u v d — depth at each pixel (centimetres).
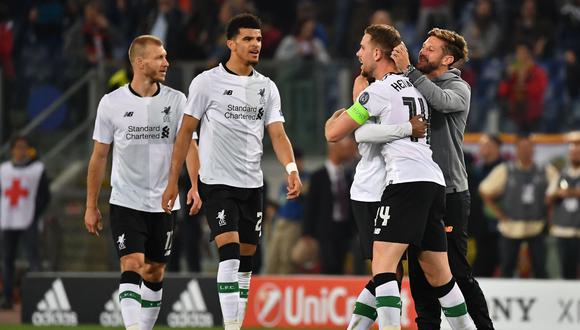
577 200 5616
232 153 3422
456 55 3275
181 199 5494
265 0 7938
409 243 3014
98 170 3428
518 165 5653
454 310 3127
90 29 6731
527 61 6500
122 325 4938
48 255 6338
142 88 3425
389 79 3075
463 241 3297
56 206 6400
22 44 7106
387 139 3031
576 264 5641
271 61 6397
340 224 5628
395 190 3023
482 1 6969
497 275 5956
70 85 6538
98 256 6325
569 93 6600
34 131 6538
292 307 4897
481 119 6562
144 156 3419
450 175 3244
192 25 6397
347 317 4866
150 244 3491
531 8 6925
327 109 6356
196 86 3409
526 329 4747
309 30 6781
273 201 6106
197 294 4894
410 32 7125
